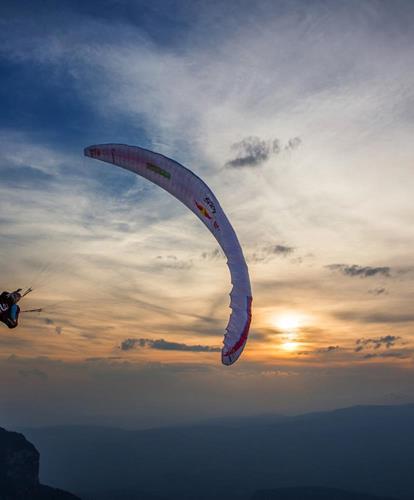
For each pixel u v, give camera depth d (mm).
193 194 20469
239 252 18906
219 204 19656
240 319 17547
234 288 18219
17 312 16938
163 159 20875
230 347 17172
